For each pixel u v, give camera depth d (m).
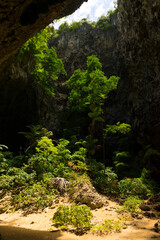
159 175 14.57
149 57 17.25
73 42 29.53
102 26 28.83
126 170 17.73
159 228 4.29
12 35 3.12
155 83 17.23
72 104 24.14
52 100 27.45
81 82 21.22
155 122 17.73
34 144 13.33
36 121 18.42
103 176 10.74
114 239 3.48
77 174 9.42
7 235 3.25
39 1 2.89
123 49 22.56
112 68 27.34
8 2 2.60
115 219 5.13
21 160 11.39
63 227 4.17
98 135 25.30
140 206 6.29
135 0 15.55
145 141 18.41
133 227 4.38
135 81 20.94
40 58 17.70
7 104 15.13
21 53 14.08
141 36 17.19
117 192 9.12
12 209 5.92
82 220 4.37
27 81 16.12
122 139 20.33
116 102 25.64
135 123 20.95
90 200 6.40
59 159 11.03
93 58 17.33
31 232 3.62
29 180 7.83
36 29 3.32
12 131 16.72
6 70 13.23
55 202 6.44
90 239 3.46
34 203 6.14
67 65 29.77
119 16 21.83
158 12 13.62
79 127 22.42
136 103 20.81
